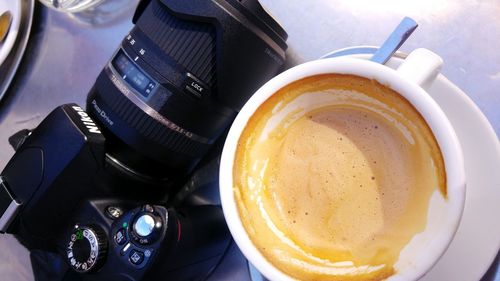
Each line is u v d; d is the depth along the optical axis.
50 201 0.23
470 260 0.21
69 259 0.22
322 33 0.26
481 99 0.24
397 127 0.20
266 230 0.20
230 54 0.22
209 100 0.23
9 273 0.32
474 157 0.21
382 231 0.20
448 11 0.25
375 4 0.26
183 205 0.26
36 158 0.24
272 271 0.18
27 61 0.33
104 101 0.24
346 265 0.20
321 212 0.21
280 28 0.24
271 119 0.20
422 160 0.19
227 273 0.27
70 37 0.32
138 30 0.23
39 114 0.33
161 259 0.21
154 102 0.23
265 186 0.21
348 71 0.18
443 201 0.17
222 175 0.19
